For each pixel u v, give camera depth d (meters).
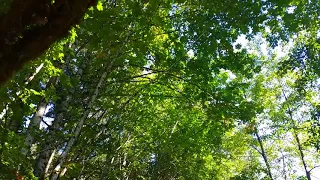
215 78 10.82
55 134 8.20
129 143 15.46
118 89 10.81
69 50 6.86
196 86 9.84
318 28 10.02
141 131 15.57
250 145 20.30
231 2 7.96
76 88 9.41
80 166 10.55
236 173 21.98
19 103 5.36
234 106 9.81
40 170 7.80
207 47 8.65
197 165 16.73
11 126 7.50
